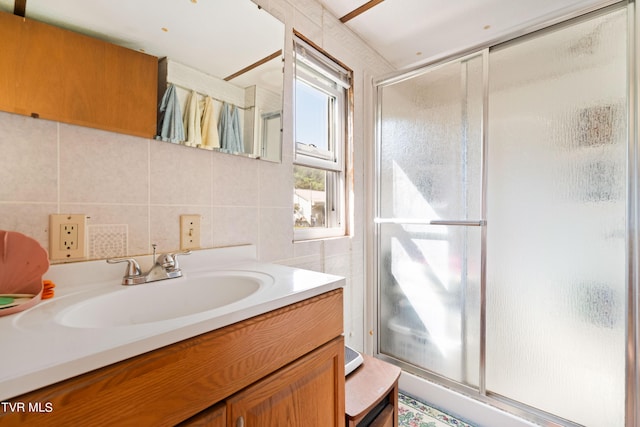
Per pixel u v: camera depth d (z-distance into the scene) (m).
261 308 0.60
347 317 1.63
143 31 0.86
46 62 0.70
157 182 0.89
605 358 1.14
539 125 1.26
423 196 1.61
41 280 0.63
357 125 1.72
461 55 1.45
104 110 0.79
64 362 0.37
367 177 1.78
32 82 0.68
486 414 1.36
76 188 0.75
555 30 1.22
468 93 1.44
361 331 1.74
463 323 1.48
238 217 1.11
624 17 1.09
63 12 0.72
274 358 0.63
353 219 1.68
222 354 0.54
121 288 0.73
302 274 0.88
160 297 0.79
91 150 0.77
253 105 1.14
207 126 1.01
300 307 0.70
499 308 1.37
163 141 0.90
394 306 1.75
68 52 0.73
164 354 0.46
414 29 1.60
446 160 1.52
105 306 0.68
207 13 1.00
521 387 1.32
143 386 0.44
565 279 1.21
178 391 0.48
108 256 0.79
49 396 0.36
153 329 0.47
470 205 1.44
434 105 1.56
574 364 1.20
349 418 0.90
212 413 0.52
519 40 1.30
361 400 0.98
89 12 0.76
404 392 1.63
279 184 1.27
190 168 0.97
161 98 0.90
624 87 1.09
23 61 0.67
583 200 1.17
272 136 1.22
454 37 1.67
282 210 1.28
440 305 1.56
